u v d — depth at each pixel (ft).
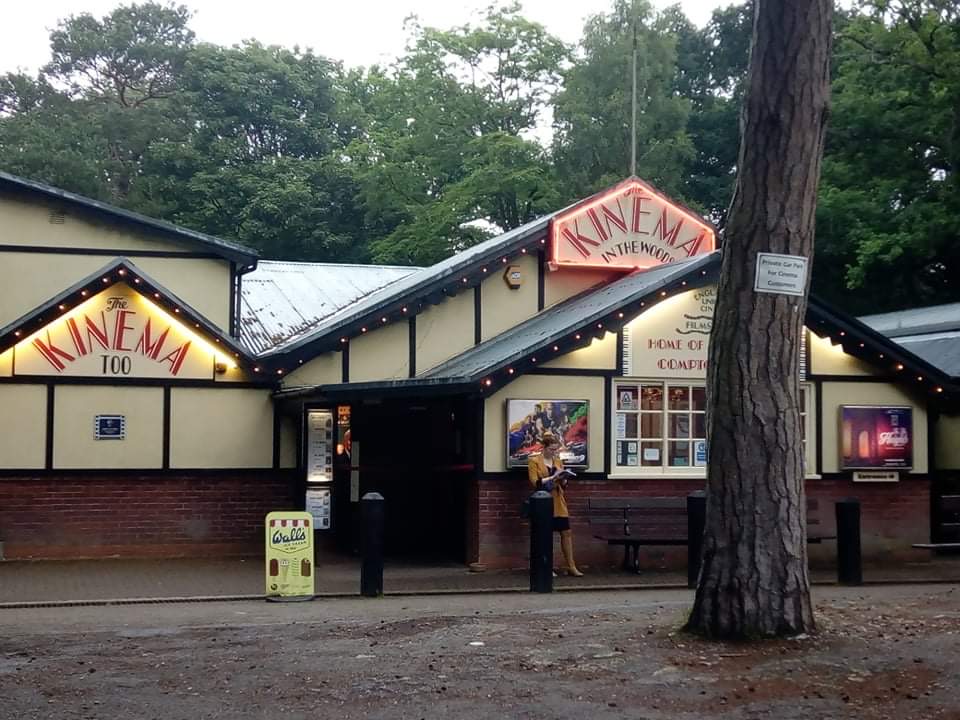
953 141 100.42
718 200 138.51
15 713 25.07
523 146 122.62
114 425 58.90
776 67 30.76
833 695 25.49
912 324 82.58
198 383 60.23
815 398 57.88
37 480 57.67
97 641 33.19
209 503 60.18
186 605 42.86
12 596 45.21
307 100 156.66
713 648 29.68
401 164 130.52
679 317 56.18
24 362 57.77
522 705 25.14
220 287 65.10
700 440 56.54
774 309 30.66
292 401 60.39
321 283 77.15
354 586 47.96
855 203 104.12
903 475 58.85
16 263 62.23
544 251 65.62
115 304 59.11
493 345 61.72
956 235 100.27
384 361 62.85
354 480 60.39
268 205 135.03
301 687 26.94
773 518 30.60
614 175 122.31
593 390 54.90
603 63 129.18
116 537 58.65
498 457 53.47
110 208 63.16
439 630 33.58
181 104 149.18
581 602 42.93
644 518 54.65
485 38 130.11
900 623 33.09
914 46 101.24
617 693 25.91
